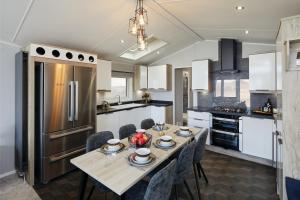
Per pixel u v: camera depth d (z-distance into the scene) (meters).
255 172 3.07
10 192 2.52
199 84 4.50
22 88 2.71
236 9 2.37
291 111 1.82
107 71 4.32
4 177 2.89
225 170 3.15
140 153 1.79
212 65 4.62
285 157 1.86
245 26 3.01
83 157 1.85
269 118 3.28
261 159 3.48
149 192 1.38
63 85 2.93
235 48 4.15
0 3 2.03
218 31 3.62
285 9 2.18
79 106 3.18
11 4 2.07
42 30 2.69
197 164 2.70
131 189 1.79
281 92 1.96
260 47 3.95
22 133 2.75
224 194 2.46
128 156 1.87
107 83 4.33
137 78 5.46
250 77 3.68
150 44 4.75
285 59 1.81
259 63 3.55
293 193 1.65
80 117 3.21
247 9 2.32
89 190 2.55
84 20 2.70
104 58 4.49
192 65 4.60
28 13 2.27
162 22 3.29
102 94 4.75
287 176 1.84
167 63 5.49
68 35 3.00
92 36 3.25
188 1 2.40
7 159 2.95
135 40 3.79
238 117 3.70
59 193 2.50
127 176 1.49
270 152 3.30
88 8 2.45
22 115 2.74
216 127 4.03
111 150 1.98
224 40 4.10
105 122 4.04
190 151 2.08
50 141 2.79
